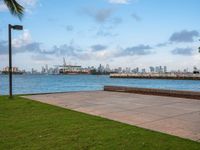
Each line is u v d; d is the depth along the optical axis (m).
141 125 8.30
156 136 7.01
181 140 6.65
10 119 9.40
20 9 16.48
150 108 11.64
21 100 14.72
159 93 17.36
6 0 15.95
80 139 6.84
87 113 10.45
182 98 15.52
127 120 9.06
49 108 11.74
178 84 103.31
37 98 15.80
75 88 69.06
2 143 6.62
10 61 15.76
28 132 7.59
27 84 89.94
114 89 21.12
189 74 138.50
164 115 9.93
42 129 7.88
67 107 12.07
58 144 6.48
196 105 12.52
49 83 101.25
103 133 7.34
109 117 9.60
